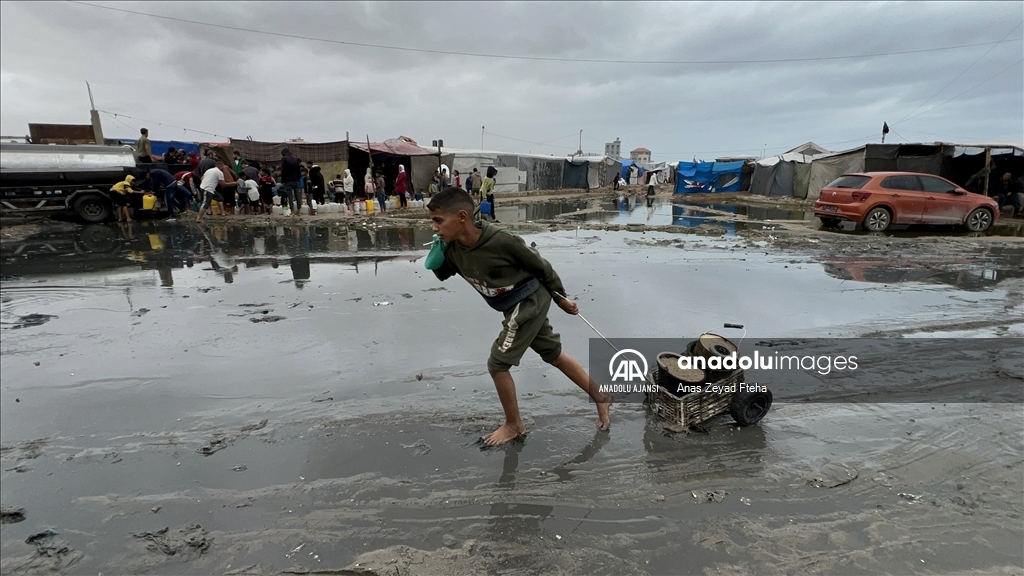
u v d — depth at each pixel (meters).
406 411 3.70
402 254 9.93
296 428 3.47
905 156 21.20
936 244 11.27
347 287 7.19
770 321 5.66
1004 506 2.73
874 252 10.21
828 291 6.96
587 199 31.16
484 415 3.65
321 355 4.73
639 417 3.65
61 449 3.25
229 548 2.45
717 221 17.00
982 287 7.25
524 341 3.14
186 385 4.12
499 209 23.11
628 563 2.34
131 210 15.88
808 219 17.80
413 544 2.46
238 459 3.14
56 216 15.32
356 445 3.28
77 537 2.52
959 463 3.11
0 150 13.41
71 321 5.66
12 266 8.58
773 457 3.18
